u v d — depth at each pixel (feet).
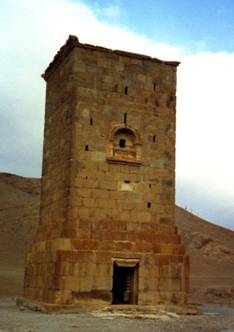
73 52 102.12
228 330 76.38
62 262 91.97
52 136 111.14
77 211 96.32
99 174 99.30
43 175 114.52
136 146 103.55
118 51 104.94
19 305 108.68
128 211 100.12
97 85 102.37
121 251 96.99
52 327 71.61
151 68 107.86
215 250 315.37
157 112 106.63
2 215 298.97
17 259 239.71
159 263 99.14
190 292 183.73
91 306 91.61
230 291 181.78
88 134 99.86
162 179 104.22
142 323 79.51
